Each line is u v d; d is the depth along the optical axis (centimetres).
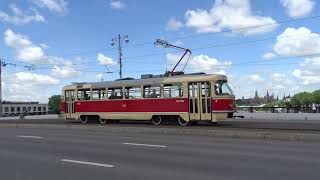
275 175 1082
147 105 3216
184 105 3030
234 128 2514
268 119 4125
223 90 2964
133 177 1092
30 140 2088
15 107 13062
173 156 1448
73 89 3722
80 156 1487
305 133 2017
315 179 1027
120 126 2859
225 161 1318
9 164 1329
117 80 3456
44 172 1184
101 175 1127
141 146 1756
